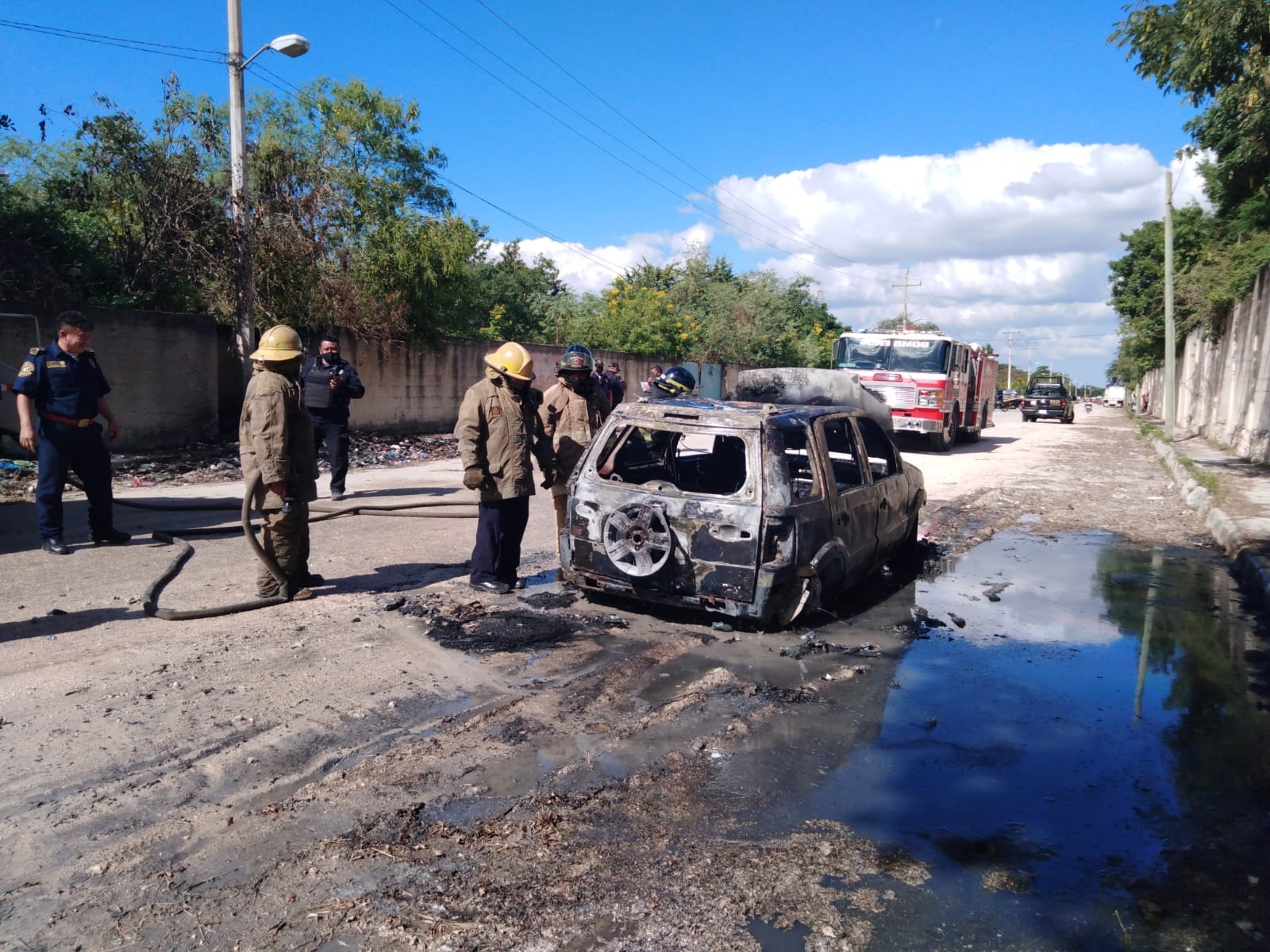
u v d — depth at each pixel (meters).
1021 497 12.53
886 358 20.23
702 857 2.98
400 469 13.52
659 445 6.85
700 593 5.39
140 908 2.61
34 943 2.44
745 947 2.51
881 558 7.09
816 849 3.06
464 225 18.89
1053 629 6.03
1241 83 10.16
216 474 11.73
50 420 6.81
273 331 5.65
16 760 3.51
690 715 4.21
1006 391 97.38
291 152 16.78
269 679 4.47
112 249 14.67
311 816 3.17
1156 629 6.07
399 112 18.80
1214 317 25.58
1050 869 2.98
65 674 4.45
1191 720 4.42
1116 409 78.06
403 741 3.81
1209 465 16.22
